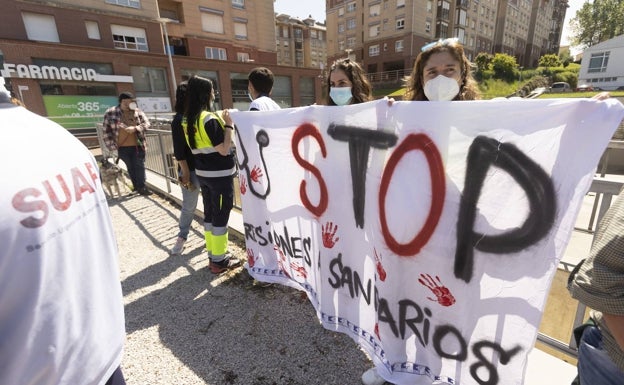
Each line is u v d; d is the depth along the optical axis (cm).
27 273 71
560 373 155
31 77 1605
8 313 71
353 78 242
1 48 1525
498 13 5034
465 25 4253
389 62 3969
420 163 138
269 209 237
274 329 213
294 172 210
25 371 74
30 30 1708
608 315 79
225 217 276
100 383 91
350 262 184
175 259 315
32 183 73
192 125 251
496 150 118
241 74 2534
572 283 91
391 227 152
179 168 299
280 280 245
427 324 148
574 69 4388
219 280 274
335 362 185
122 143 517
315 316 224
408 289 151
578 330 104
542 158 108
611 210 84
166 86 2138
